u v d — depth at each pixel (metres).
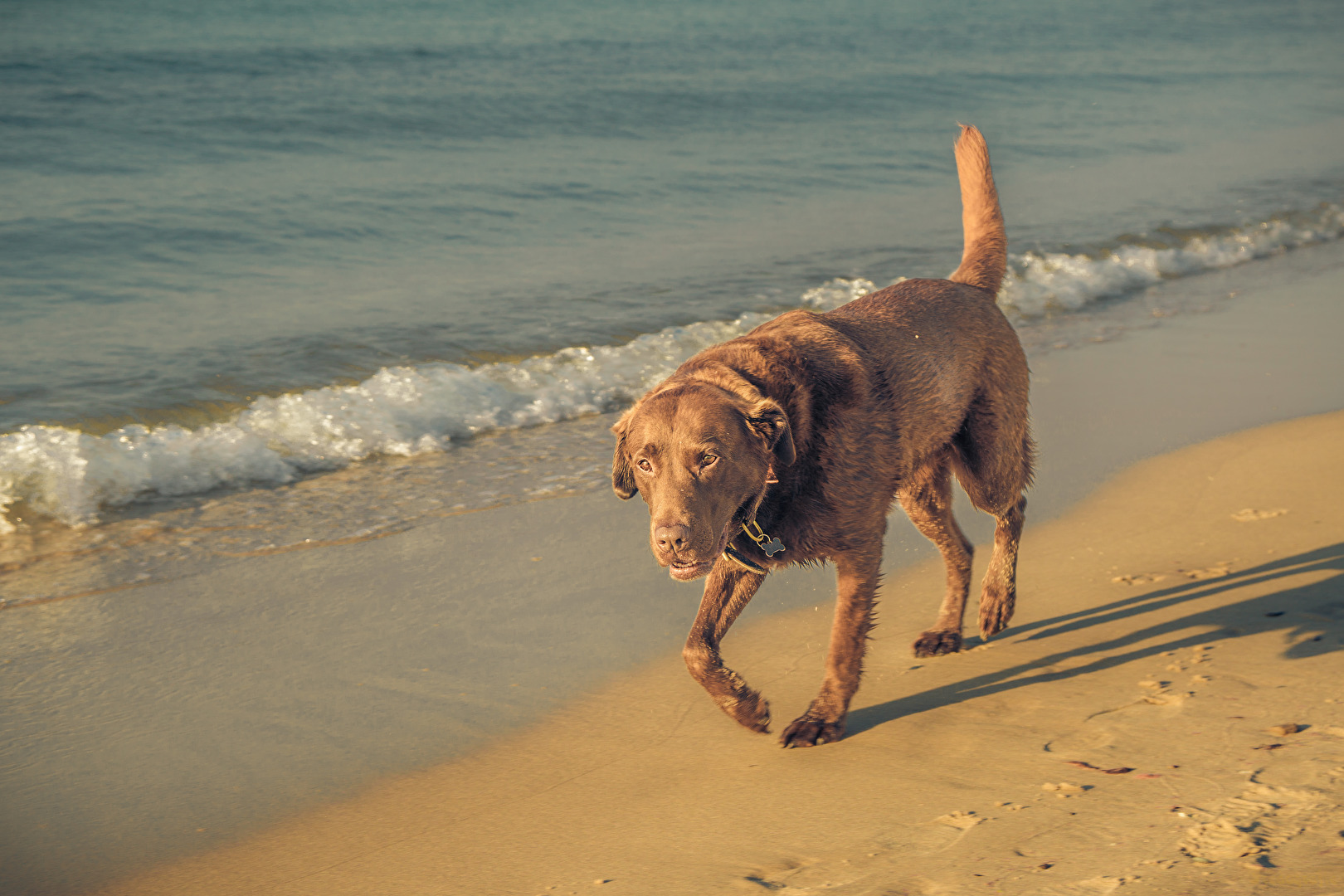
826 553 4.21
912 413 4.49
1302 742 3.63
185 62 23.55
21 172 15.00
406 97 20.97
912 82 26.67
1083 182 17.17
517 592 5.53
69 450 6.99
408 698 4.51
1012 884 2.96
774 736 4.18
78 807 3.78
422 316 10.01
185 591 5.55
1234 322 10.51
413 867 3.41
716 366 4.08
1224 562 5.48
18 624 5.18
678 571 3.75
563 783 3.88
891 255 12.42
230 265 11.59
